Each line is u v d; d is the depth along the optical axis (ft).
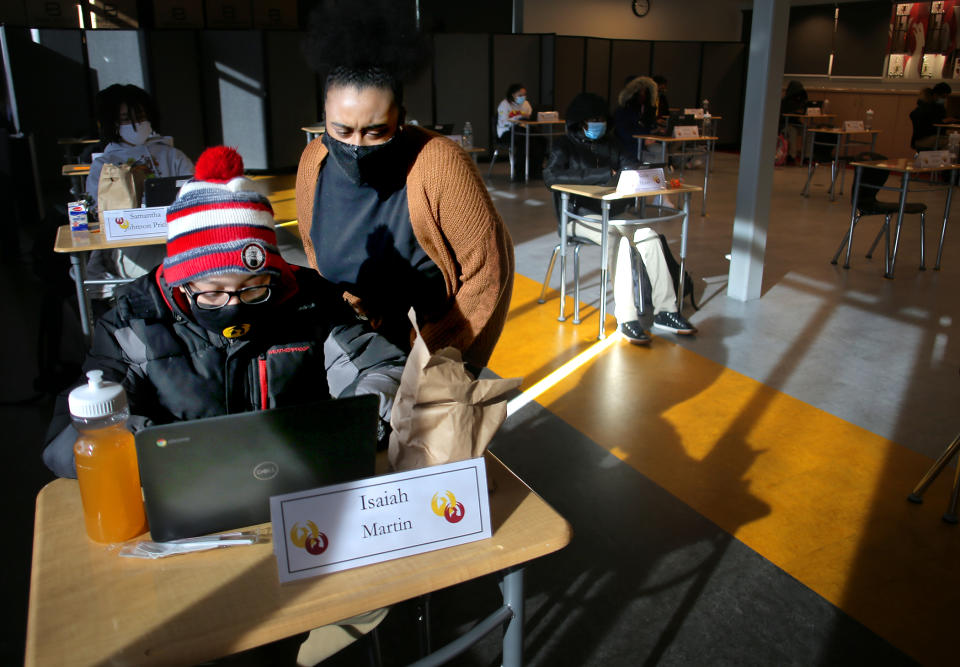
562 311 13.87
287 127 31.14
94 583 3.11
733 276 15.29
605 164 15.25
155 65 28.86
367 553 3.22
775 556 7.07
